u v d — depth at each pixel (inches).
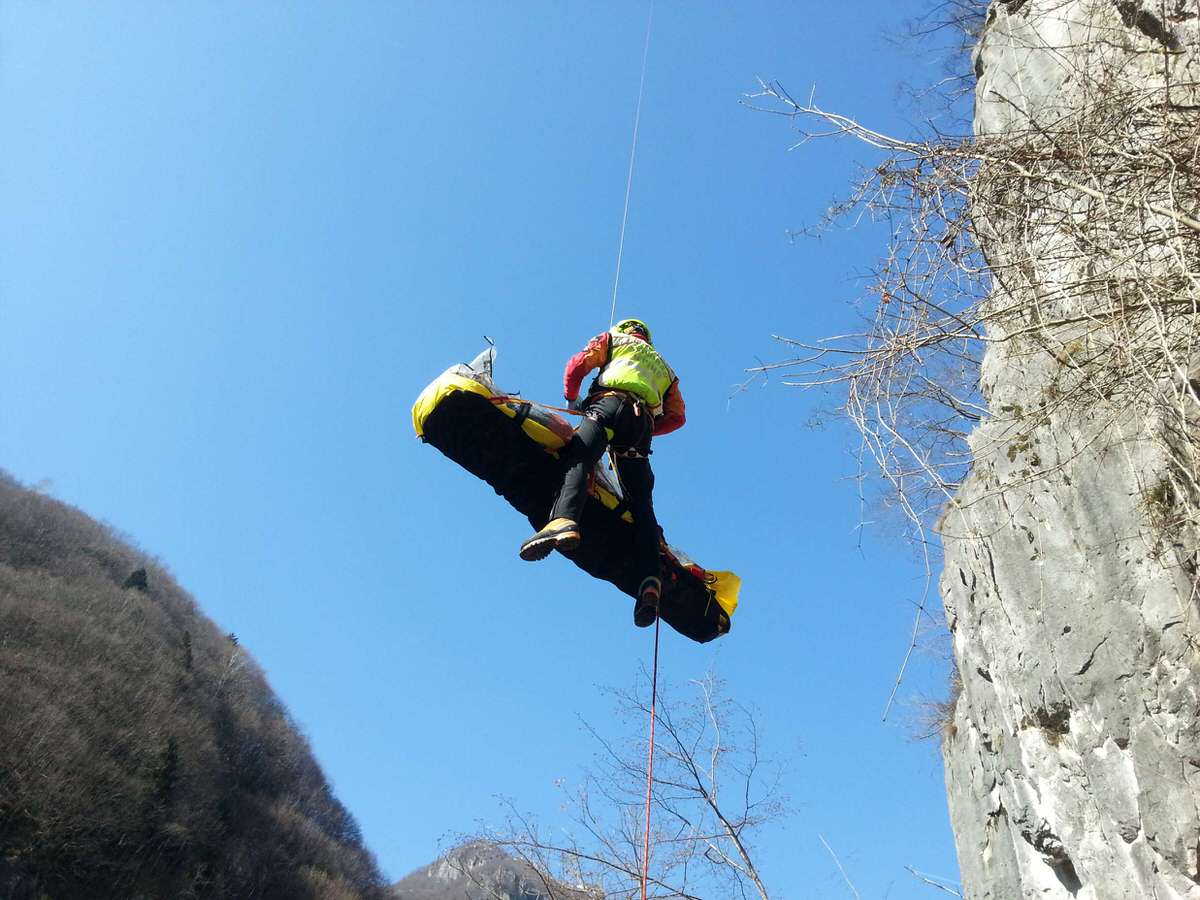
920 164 177.0
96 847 1293.1
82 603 1909.4
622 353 201.6
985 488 215.3
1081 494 184.2
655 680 193.3
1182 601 161.2
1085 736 180.2
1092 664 177.6
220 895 1413.6
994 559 209.3
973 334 166.4
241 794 1695.4
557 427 192.2
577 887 351.3
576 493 181.2
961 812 253.8
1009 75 246.4
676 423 210.5
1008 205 165.8
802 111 187.3
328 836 1850.4
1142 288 140.0
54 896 1205.1
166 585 2407.7
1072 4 228.1
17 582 1852.9
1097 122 159.9
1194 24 179.6
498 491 197.9
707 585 213.5
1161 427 155.3
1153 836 160.4
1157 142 152.9
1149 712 164.2
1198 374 150.3
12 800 1254.9
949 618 244.1
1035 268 162.7
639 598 190.4
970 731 249.3
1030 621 196.7
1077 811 185.3
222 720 1887.3
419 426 196.2
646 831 178.9
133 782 1432.1
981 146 170.9
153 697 1692.9
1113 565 175.9
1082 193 156.7
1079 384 168.7
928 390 204.4
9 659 1537.9
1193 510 156.0
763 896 321.7
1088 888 188.1
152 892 1312.7
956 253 172.1
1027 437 198.4
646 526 195.5
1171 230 144.3
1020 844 215.8
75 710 1494.8
